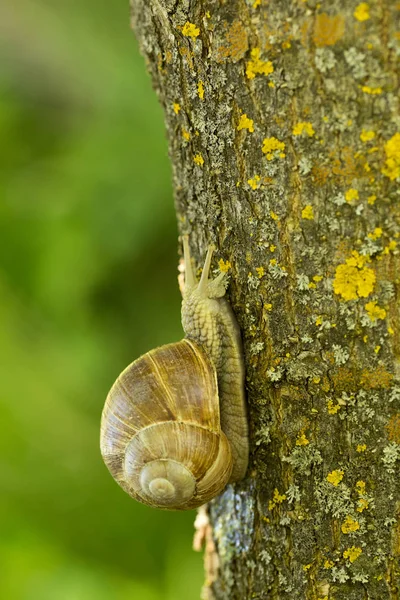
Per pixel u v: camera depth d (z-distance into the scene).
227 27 0.60
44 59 1.12
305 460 0.62
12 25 1.12
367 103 0.59
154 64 0.63
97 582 0.86
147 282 0.93
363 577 0.62
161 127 0.89
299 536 0.62
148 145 0.89
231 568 0.65
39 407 0.97
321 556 0.62
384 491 0.61
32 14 1.09
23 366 0.97
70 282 0.92
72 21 1.04
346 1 0.59
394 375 0.61
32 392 0.97
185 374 0.62
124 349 0.95
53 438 0.96
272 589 0.63
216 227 0.62
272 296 0.62
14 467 0.94
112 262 0.90
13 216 0.95
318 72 0.60
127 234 0.88
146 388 0.62
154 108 0.90
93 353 0.95
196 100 0.62
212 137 0.62
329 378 0.61
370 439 0.61
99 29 1.02
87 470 0.95
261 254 0.61
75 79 1.09
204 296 0.63
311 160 0.60
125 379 0.63
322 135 0.60
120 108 0.92
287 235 0.61
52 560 0.88
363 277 0.60
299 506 0.62
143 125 0.90
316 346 0.61
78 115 1.11
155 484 0.62
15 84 1.13
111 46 1.01
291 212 0.61
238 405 0.63
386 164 0.60
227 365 0.63
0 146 1.05
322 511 0.62
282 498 0.62
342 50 0.59
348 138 0.60
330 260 0.61
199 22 0.61
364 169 0.60
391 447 0.61
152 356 0.63
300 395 0.62
